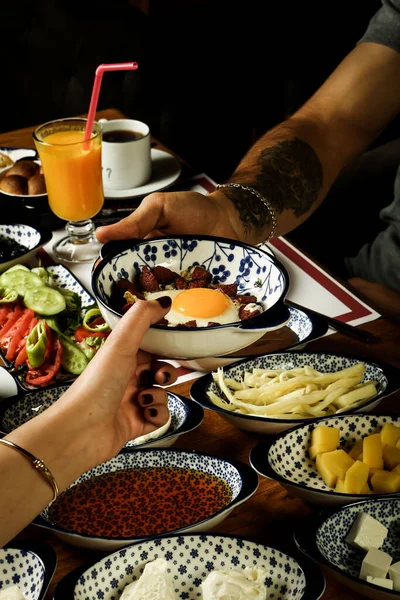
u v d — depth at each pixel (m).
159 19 3.22
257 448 1.18
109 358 0.95
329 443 1.21
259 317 0.95
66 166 1.75
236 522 1.12
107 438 0.98
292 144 1.80
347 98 1.93
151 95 2.97
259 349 1.48
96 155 1.81
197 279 1.11
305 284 1.71
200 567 1.01
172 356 0.99
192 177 2.17
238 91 3.32
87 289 1.72
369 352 1.49
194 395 1.30
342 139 1.91
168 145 3.07
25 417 1.30
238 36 3.31
